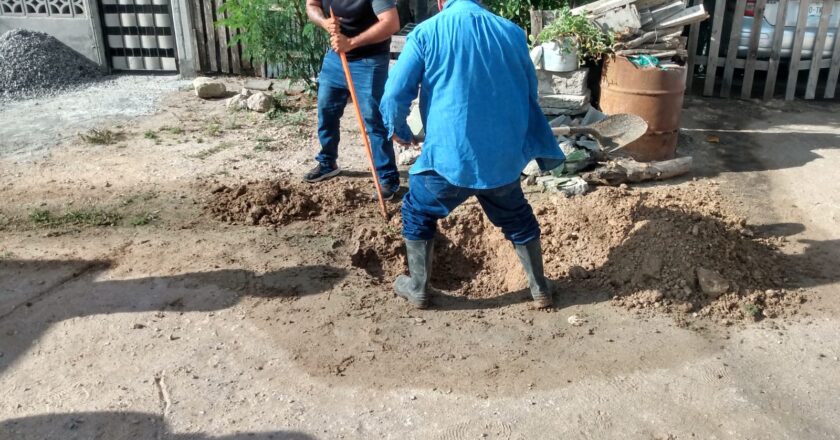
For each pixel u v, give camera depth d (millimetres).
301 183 5992
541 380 3543
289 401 3393
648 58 6008
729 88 8352
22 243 4887
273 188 5566
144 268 4547
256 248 4832
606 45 6250
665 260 4371
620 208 4898
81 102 8453
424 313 4156
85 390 3441
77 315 4039
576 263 4598
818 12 7855
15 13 9523
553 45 6180
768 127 7422
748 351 3770
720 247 4547
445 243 5012
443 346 3824
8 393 3418
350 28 5359
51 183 5969
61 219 5258
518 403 3377
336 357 3723
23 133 7289
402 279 4328
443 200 3832
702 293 4246
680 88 6020
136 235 5023
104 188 5859
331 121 5820
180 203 5562
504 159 3615
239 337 3871
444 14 3572
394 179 5699
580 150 5910
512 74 3582
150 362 3654
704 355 3732
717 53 8203
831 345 3816
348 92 5672
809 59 8141
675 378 3549
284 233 5090
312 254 4777
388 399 3410
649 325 4004
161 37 9539
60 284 4359
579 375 3578
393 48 8281
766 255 4766
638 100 5984
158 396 3408
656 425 3225
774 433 3174
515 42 3617
